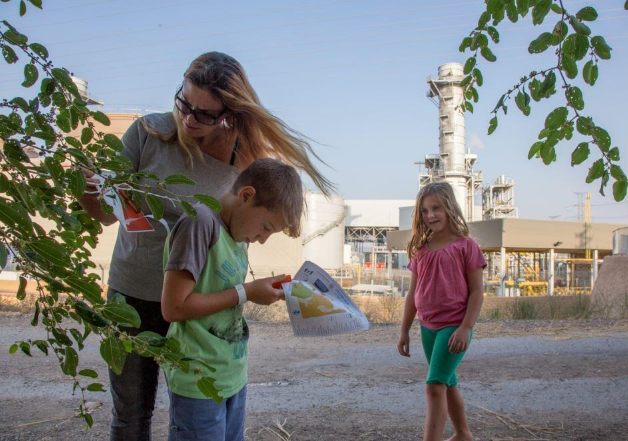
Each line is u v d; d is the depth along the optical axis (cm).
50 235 193
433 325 328
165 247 211
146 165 230
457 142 5459
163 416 405
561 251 3731
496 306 1251
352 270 5212
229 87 218
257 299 207
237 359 212
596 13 202
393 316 1033
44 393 460
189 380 198
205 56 224
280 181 201
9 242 129
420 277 341
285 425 384
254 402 441
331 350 658
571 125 214
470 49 303
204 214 201
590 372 541
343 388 485
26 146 146
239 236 211
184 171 229
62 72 162
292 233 212
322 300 215
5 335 698
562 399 448
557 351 645
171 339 149
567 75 207
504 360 598
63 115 165
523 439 356
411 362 595
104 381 499
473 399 448
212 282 204
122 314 140
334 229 5209
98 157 160
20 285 155
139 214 184
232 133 235
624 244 1978
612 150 201
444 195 338
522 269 4791
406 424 387
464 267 328
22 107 160
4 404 430
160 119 236
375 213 8419
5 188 136
